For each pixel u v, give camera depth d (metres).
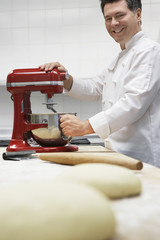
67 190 0.41
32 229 0.33
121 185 0.54
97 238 0.35
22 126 1.29
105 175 0.55
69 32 2.76
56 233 0.33
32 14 2.78
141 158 1.44
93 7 2.75
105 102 1.70
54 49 2.78
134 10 1.54
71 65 2.77
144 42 1.46
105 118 1.30
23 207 0.36
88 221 0.35
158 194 0.58
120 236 0.39
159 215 0.46
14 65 2.80
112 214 0.38
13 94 1.31
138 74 1.36
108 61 2.75
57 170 0.85
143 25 2.71
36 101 2.92
